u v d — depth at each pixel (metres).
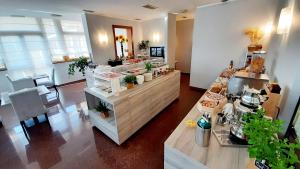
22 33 4.54
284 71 1.77
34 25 4.73
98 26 4.75
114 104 1.83
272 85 1.61
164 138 2.25
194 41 4.00
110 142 2.18
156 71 2.96
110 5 3.49
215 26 3.54
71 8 3.67
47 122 2.78
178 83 3.47
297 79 1.44
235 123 1.11
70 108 3.39
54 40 5.24
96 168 1.76
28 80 3.58
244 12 3.10
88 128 2.56
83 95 4.22
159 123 2.64
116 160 1.86
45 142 2.24
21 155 2.00
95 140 2.24
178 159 1.01
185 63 6.46
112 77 2.00
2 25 4.20
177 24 6.16
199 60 4.06
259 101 1.08
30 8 3.49
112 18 5.16
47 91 3.43
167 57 5.07
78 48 5.95
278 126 0.67
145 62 3.31
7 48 4.36
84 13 4.34
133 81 2.38
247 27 3.14
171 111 3.07
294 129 1.20
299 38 1.48
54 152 2.03
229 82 1.80
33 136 2.39
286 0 2.47
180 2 3.30
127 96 2.02
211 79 3.98
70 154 1.98
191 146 1.01
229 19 3.31
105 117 2.22
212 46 3.72
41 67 5.06
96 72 2.32
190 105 3.32
